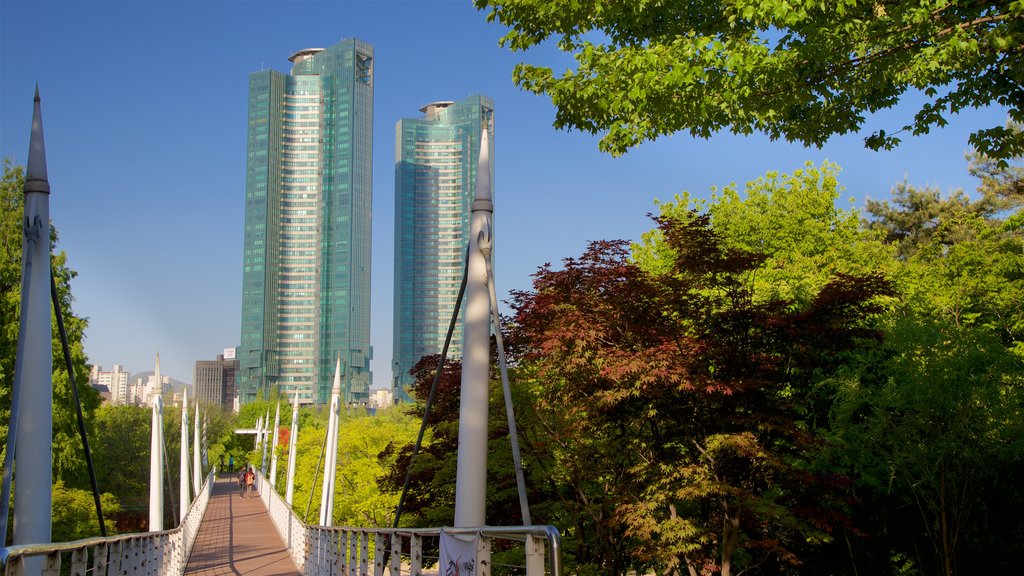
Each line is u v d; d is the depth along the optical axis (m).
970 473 17.11
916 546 18.16
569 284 15.05
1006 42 9.40
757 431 13.34
